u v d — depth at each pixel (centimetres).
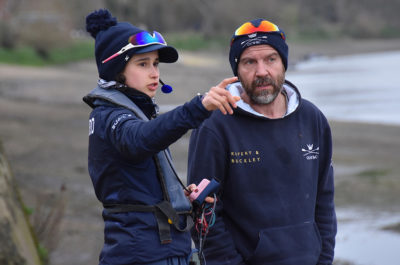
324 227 1066
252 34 984
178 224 812
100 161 809
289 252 998
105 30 839
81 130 5719
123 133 756
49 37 15175
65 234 2152
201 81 13250
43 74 11731
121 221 801
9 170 1500
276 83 1003
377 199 3169
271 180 1009
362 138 5916
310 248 1012
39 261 1421
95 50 842
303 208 1016
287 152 1015
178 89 11212
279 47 994
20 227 1351
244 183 1010
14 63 13738
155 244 794
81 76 11919
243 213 1012
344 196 3281
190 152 1046
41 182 3212
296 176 1016
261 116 1008
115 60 818
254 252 1002
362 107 8706
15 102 7894
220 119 1019
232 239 1022
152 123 736
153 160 819
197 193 889
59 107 7612
